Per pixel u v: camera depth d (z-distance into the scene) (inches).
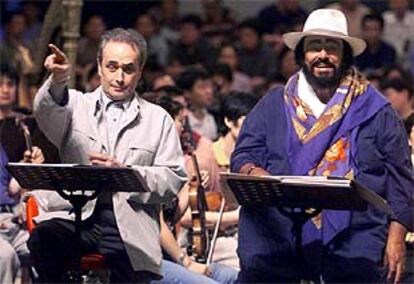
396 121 578.9
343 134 573.6
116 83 555.2
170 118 567.2
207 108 888.9
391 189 578.9
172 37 1183.6
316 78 576.1
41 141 631.2
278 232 572.7
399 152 577.0
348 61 582.2
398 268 577.6
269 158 579.5
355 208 538.6
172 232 641.6
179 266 610.9
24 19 1134.4
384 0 1206.9
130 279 561.0
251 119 585.6
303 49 581.6
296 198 539.5
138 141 557.6
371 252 569.9
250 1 1258.6
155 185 548.4
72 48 712.4
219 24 1201.4
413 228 584.4
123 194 554.6
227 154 700.7
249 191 540.7
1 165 665.0
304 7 1215.6
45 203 573.0
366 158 573.6
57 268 557.0
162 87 797.9
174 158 561.0
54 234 556.1
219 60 1118.4
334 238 569.6
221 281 645.9
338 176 568.4
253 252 574.9
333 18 577.6
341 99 576.1
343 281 572.7
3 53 1011.9
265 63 1130.0
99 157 530.3
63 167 526.6
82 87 834.2
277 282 577.6
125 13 1181.1
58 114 547.2
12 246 648.4
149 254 556.4
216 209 676.7
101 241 556.1
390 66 1055.6
